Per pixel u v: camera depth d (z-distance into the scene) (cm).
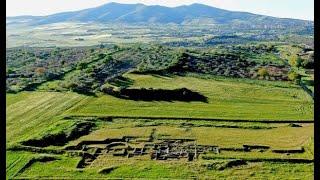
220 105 7819
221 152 5581
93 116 6856
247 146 5762
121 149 5684
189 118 6969
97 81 8850
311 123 6819
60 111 6944
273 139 6078
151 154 5484
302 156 5356
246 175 4822
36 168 4938
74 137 5984
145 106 7538
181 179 4694
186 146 5788
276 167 5047
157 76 9719
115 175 4822
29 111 6862
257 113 7331
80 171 4903
